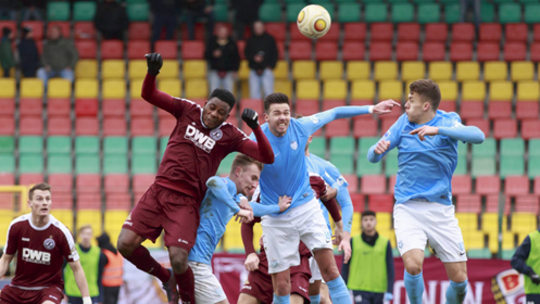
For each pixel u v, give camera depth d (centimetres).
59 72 4353
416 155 1495
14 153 4125
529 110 4262
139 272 2820
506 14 4862
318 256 1520
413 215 1516
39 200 1697
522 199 3666
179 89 4359
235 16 4547
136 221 1361
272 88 4222
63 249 1739
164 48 4538
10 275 2639
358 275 2492
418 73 4497
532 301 2222
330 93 4372
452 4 4919
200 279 1439
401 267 2750
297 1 4950
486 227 3562
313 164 1742
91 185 3872
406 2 4975
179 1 4503
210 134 1362
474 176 3900
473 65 4509
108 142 4069
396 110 4228
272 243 1538
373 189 3816
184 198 1359
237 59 4256
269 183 1502
